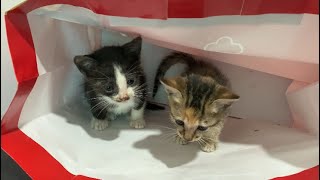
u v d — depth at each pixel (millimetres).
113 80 231
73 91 260
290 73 231
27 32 207
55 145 215
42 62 222
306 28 185
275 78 259
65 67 245
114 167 209
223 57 244
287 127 250
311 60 205
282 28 187
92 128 243
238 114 275
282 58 212
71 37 244
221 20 188
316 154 207
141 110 249
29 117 224
